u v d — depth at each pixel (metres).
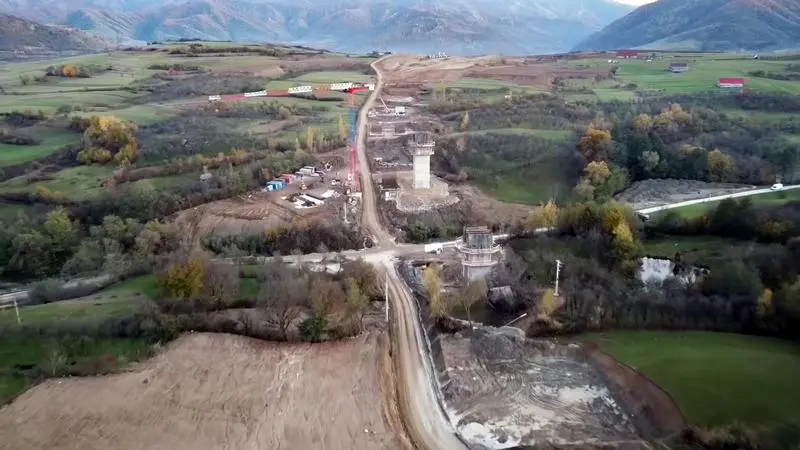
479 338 92.50
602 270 107.75
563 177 163.75
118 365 87.25
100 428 75.06
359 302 97.88
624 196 154.62
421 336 95.06
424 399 80.75
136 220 134.00
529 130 188.88
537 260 113.56
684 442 67.94
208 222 133.75
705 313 93.50
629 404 77.50
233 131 190.00
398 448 71.25
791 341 87.62
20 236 125.94
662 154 168.38
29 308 101.56
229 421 76.44
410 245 125.94
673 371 80.31
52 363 85.69
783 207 127.94
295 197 146.12
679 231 126.12
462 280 109.94
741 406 71.81
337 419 76.62
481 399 80.44
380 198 146.88
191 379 84.81
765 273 102.50
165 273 104.06
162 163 164.62
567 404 78.75
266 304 99.94
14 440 72.88
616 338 91.50
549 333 94.38
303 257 119.38
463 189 155.25
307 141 178.12
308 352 91.25
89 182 153.25
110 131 171.00
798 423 68.12
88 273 119.62
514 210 145.00
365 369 87.00
